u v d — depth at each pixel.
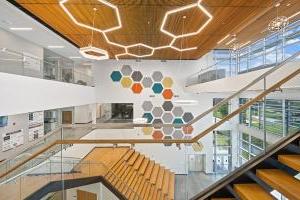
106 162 10.21
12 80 6.24
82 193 9.70
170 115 14.35
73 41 9.61
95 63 14.23
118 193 8.80
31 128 9.80
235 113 2.95
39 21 7.38
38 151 3.82
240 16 6.82
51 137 3.73
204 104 14.29
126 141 3.61
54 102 8.55
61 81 9.45
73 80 10.95
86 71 14.74
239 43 11.38
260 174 2.48
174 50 11.31
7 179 6.48
